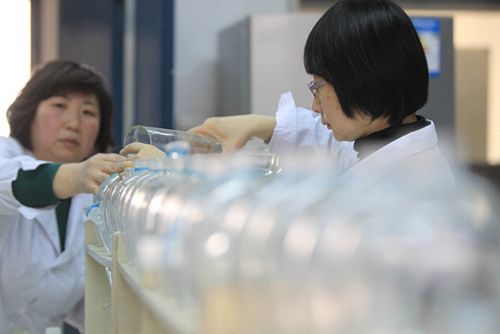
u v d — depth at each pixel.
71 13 4.52
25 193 2.00
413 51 1.55
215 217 0.81
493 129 5.39
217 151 1.90
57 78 2.54
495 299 0.55
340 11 1.57
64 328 2.92
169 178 1.20
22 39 4.78
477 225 0.58
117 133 4.52
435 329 0.56
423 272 0.56
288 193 0.73
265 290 0.68
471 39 5.29
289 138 2.14
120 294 1.39
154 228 1.07
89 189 1.87
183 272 0.88
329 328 0.60
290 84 3.95
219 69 4.49
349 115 1.59
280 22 3.95
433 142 1.56
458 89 5.32
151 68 4.31
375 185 0.69
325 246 0.61
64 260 2.46
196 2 4.48
